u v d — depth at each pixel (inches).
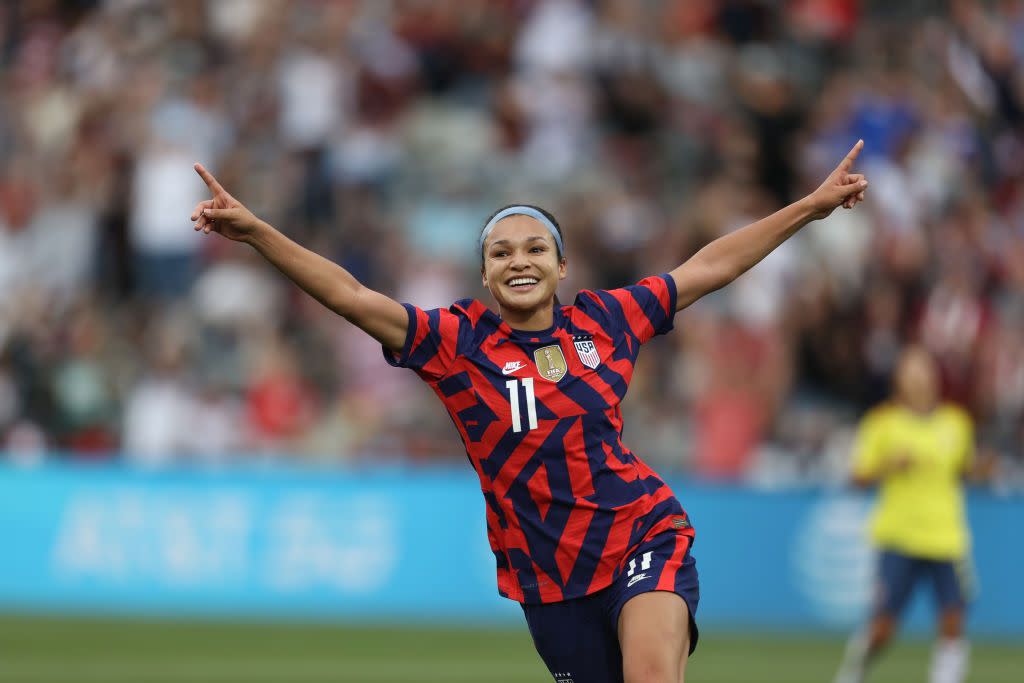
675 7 2472.9
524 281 679.7
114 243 2244.1
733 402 1955.0
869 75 2391.7
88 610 1814.7
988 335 2043.6
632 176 2293.3
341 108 2375.7
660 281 706.2
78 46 2564.0
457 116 2402.8
